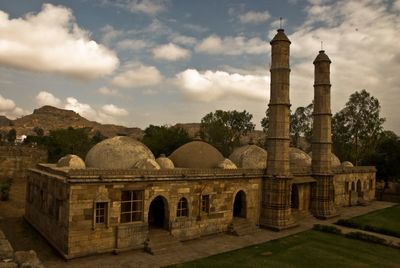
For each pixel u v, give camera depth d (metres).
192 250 22.84
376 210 43.69
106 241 20.78
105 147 26.80
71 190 19.33
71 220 19.33
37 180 26.00
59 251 20.02
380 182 67.69
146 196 22.62
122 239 21.23
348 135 66.69
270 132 31.44
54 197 21.73
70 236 19.30
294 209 36.06
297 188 35.81
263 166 33.91
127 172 21.61
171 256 21.22
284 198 30.50
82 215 19.78
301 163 40.50
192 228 25.33
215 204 27.28
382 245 26.42
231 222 28.50
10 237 23.92
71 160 24.30
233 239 26.20
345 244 26.12
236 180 29.03
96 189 20.33
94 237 20.25
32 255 13.55
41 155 57.78
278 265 20.64
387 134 73.00
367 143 65.12
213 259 21.08
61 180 20.11
